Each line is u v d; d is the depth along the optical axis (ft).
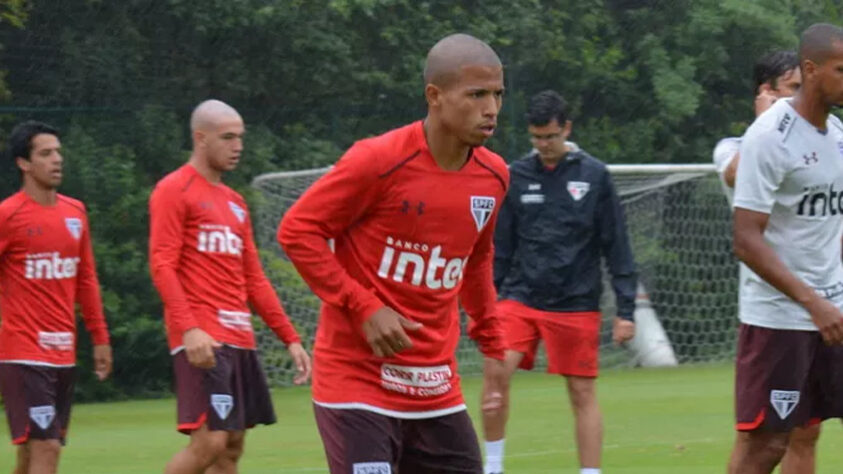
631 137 137.18
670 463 57.26
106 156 108.17
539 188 49.26
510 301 50.01
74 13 109.29
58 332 46.93
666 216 110.83
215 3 112.78
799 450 41.01
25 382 46.11
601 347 112.98
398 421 28.89
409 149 27.68
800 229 36.14
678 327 115.96
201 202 42.80
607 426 72.59
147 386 110.11
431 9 126.93
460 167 28.17
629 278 49.08
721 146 44.32
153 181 112.27
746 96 143.43
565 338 48.91
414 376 28.71
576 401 49.08
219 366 42.45
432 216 27.94
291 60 117.91
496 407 31.35
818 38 34.99
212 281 42.83
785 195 35.88
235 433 44.21
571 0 135.74
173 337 42.19
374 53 123.03
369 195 27.71
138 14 111.45
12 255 46.24
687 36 139.95
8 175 104.17
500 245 50.26
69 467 61.36
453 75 26.91
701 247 113.39
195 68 114.42
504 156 123.13
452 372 29.50
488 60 27.02
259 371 44.21
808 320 36.37
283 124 118.83
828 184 35.83
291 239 27.86
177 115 113.19
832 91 34.81
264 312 45.62
